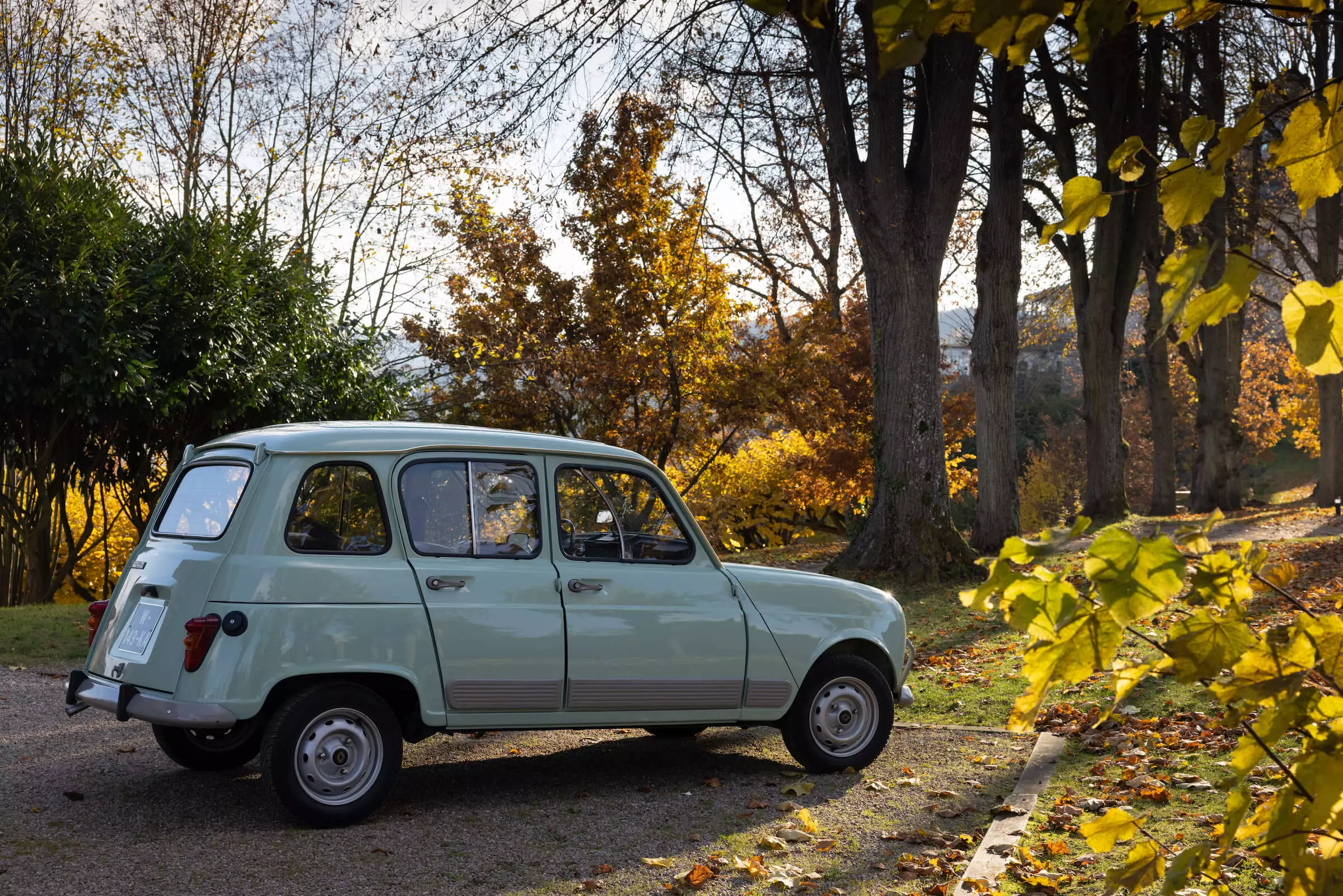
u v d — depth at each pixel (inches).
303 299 708.7
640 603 257.9
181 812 233.3
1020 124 887.1
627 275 832.3
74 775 268.7
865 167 685.3
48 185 598.9
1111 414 1149.7
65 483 698.2
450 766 284.4
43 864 197.6
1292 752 233.6
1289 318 48.8
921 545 665.0
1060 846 200.4
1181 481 2586.1
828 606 281.3
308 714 219.6
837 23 507.5
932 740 311.4
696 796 253.0
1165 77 1063.0
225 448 248.4
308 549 229.0
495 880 192.5
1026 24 47.1
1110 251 1122.7
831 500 1325.0
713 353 877.8
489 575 243.8
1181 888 59.6
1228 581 55.5
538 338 864.3
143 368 589.0
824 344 939.3
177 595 223.8
